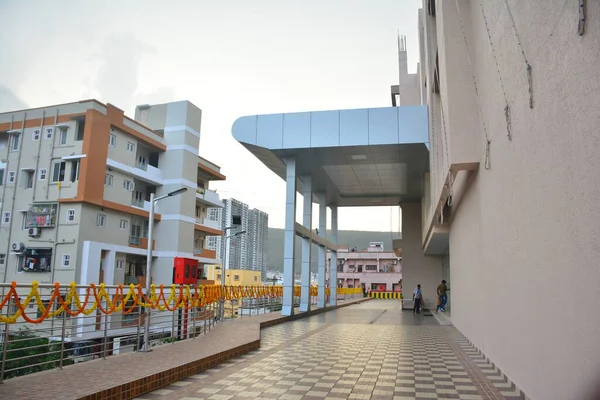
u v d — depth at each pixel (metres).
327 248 26.45
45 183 25.72
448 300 23.23
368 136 15.91
